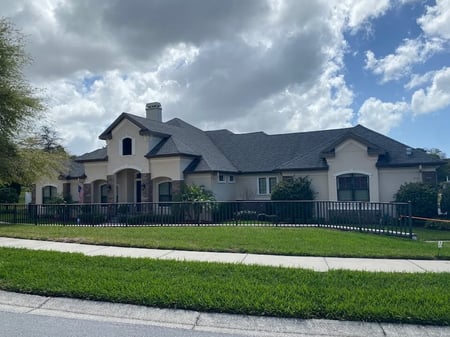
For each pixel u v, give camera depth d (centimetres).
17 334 516
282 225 1694
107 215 1927
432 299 604
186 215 1898
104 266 845
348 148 2334
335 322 550
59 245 1163
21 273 780
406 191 2075
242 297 618
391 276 747
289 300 605
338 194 2342
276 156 2850
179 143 2662
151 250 1070
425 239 1538
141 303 621
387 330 527
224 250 1045
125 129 2731
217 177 2595
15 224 1894
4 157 2262
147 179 2630
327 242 1161
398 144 2398
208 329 539
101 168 2881
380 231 1461
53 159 2623
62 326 548
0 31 2225
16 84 2306
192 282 706
